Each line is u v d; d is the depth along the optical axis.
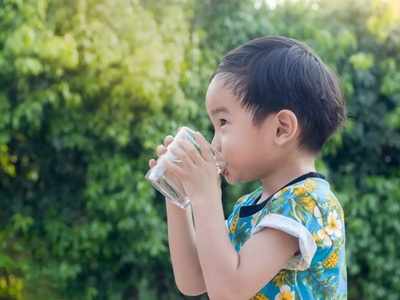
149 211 4.77
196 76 4.96
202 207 1.83
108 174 4.83
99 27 4.71
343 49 5.34
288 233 1.82
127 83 4.71
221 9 5.22
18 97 4.70
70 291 5.02
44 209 5.10
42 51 4.50
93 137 4.88
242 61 1.90
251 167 1.89
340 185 5.35
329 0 5.59
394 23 5.48
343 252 1.90
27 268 4.92
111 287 5.05
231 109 1.89
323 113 1.90
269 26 5.30
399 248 5.25
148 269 5.09
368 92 5.43
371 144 5.46
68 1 4.73
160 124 4.83
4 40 4.55
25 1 4.56
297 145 1.90
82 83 4.73
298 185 1.88
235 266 1.79
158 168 1.88
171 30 4.95
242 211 1.97
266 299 1.86
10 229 5.05
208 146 1.88
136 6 4.85
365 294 5.25
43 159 5.06
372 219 5.24
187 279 2.03
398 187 5.29
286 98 1.86
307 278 1.85
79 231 4.89
